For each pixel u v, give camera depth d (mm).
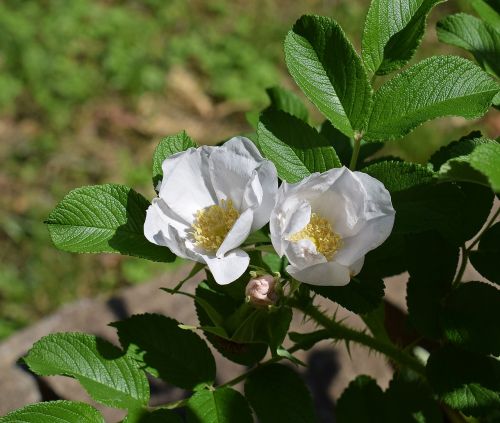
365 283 363
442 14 1291
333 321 421
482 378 376
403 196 357
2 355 711
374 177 361
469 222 391
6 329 991
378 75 390
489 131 1120
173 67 1314
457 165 317
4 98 1250
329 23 380
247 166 347
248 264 347
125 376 395
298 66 383
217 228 356
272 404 395
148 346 405
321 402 660
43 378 678
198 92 1287
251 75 1301
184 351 407
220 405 387
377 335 454
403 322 555
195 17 1405
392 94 379
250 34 1365
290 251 329
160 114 1254
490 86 368
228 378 670
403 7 389
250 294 350
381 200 332
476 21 437
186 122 1250
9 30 1326
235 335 370
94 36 1350
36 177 1160
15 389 676
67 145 1204
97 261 1056
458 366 380
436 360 383
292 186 335
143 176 1168
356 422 451
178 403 410
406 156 1090
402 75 379
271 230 332
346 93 382
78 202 371
